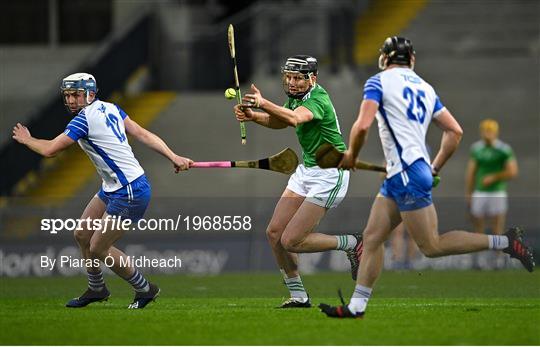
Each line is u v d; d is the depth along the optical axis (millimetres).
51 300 42219
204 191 75875
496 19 87938
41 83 88438
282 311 35812
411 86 30906
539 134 77250
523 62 83062
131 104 81938
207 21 88250
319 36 81438
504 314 34344
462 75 83375
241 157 77562
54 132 74688
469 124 78312
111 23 93000
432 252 31531
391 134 30734
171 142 78938
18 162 73625
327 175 36406
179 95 82375
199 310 36469
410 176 30516
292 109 36438
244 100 33719
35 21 94250
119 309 37000
